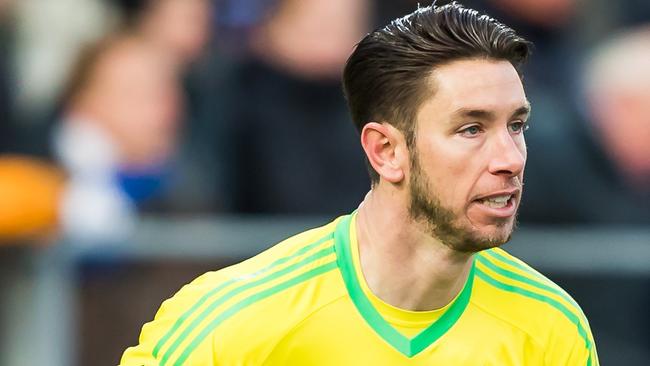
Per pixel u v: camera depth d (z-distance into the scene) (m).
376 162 11.16
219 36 20.69
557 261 19.89
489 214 10.65
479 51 10.63
